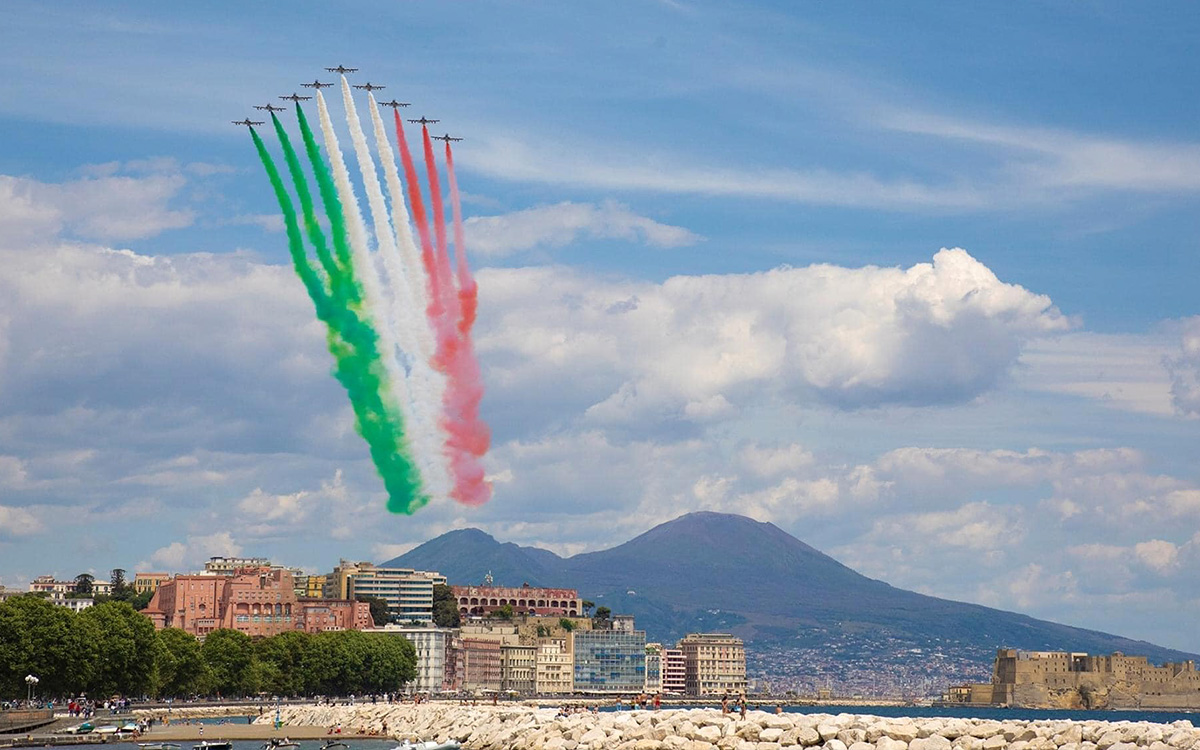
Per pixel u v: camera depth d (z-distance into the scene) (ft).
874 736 522.06
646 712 615.57
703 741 547.08
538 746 614.34
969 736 511.81
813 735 529.45
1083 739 506.48
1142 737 487.20
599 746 576.61
